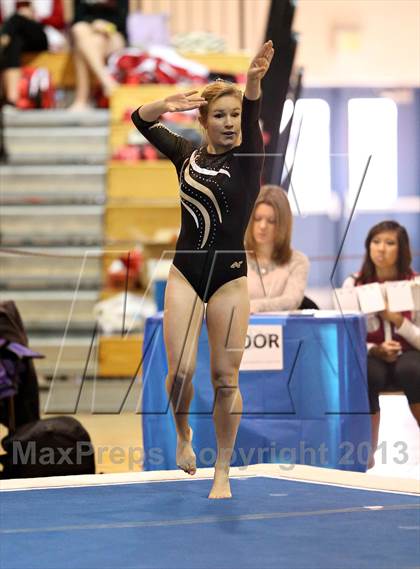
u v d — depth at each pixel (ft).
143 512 29.04
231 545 24.95
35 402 39.37
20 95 74.49
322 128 31.40
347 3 82.99
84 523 27.58
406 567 22.68
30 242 63.72
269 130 42.57
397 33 83.05
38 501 30.81
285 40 47.50
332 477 34.47
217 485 31.04
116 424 47.70
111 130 69.67
